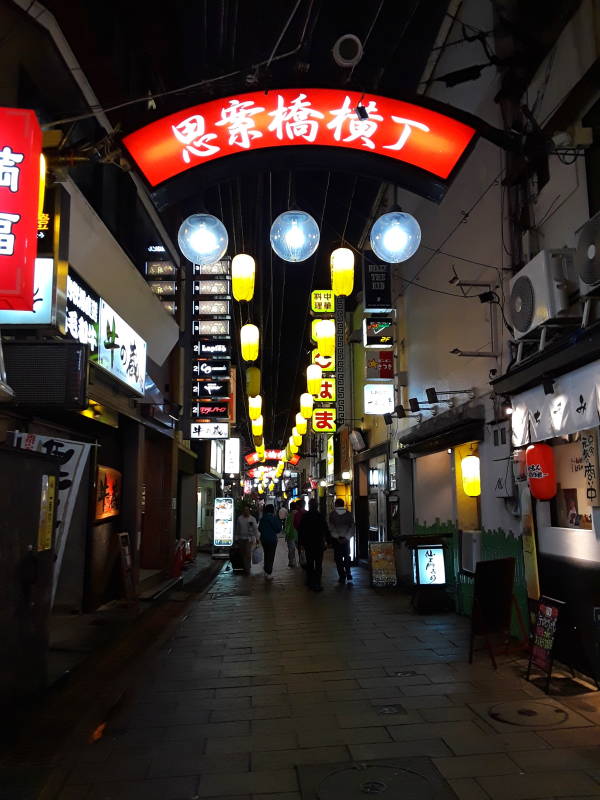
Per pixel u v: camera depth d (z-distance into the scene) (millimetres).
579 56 6359
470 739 4746
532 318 6305
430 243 11977
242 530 17219
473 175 9562
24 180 5109
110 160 5137
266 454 44062
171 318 14273
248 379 21703
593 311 5852
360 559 19734
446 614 10094
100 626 9055
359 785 4016
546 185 7207
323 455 32562
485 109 8867
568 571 6543
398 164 5031
